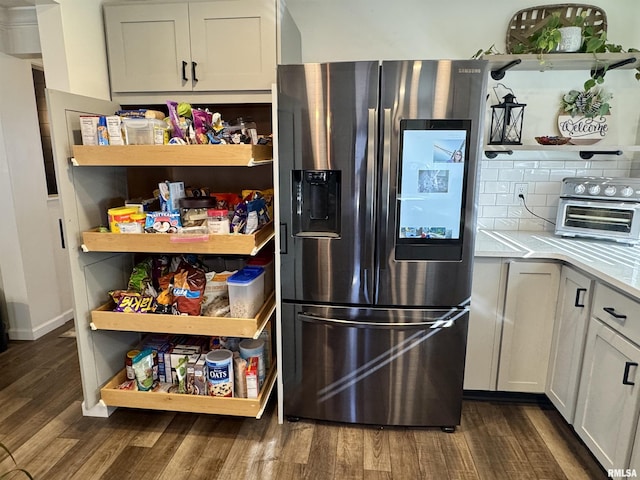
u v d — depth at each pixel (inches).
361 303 74.7
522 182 100.6
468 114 67.2
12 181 109.2
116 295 79.3
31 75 113.2
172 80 82.9
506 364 84.0
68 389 92.3
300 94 68.4
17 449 73.0
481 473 68.1
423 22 97.8
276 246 74.1
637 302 56.7
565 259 75.5
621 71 94.6
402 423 79.0
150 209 82.4
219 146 68.9
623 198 83.0
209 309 76.8
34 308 117.5
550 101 97.2
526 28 95.2
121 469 68.6
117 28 82.3
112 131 70.7
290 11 99.9
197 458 71.2
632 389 56.9
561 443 75.2
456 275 72.7
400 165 69.5
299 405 80.5
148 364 80.9
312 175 71.9
